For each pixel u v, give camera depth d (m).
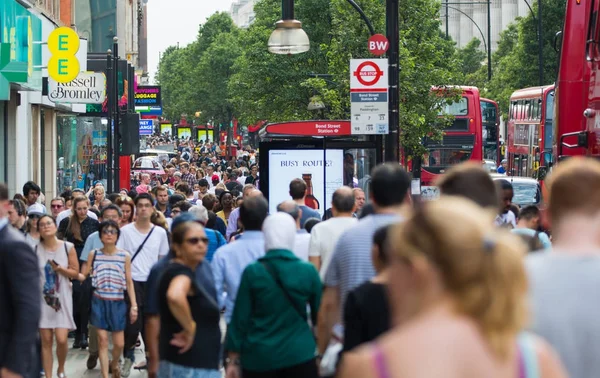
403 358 4.49
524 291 4.63
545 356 4.73
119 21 112.75
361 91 28.75
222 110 172.00
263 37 80.00
